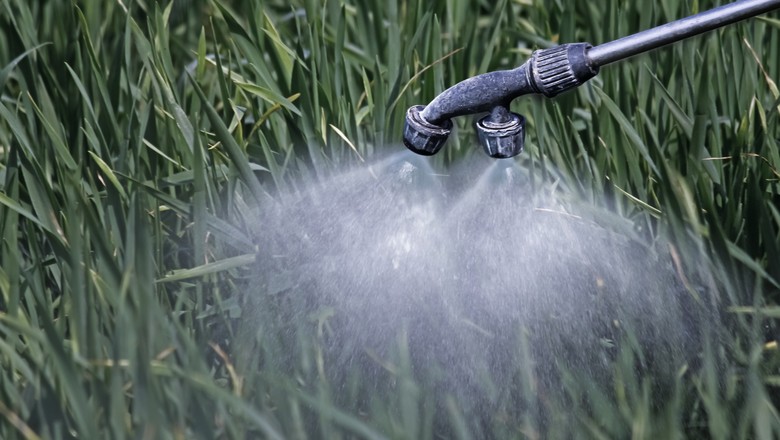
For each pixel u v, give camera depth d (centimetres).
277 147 327
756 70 349
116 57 335
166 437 226
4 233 275
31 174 279
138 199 252
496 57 390
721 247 267
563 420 245
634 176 302
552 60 237
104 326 256
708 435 254
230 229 285
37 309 268
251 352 264
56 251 262
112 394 222
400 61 358
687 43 329
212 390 222
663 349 271
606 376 263
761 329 273
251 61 332
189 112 352
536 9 416
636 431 231
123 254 272
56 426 231
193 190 301
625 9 393
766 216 272
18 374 257
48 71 337
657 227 299
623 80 343
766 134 305
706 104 319
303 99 310
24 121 344
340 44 337
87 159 323
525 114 354
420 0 380
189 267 304
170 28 436
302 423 243
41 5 405
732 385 252
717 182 302
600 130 328
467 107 245
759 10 231
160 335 240
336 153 312
